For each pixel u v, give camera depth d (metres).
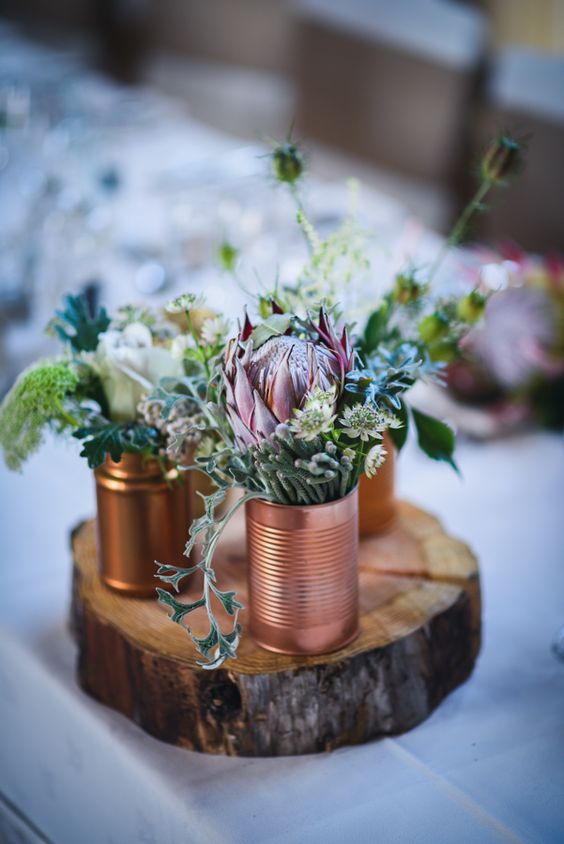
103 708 1.21
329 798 1.12
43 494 1.51
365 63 3.22
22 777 1.33
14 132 2.44
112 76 4.09
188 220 2.00
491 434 1.62
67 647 1.28
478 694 1.23
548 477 1.55
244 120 3.61
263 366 1.06
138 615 1.20
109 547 1.21
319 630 1.14
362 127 3.27
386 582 1.24
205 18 3.88
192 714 1.15
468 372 1.61
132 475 1.18
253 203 2.12
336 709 1.16
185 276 1.93
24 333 1.74
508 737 1.18
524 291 1.59
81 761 1.23
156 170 2.47
